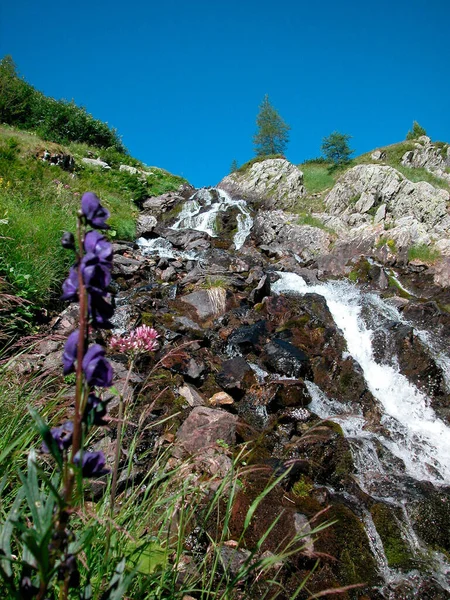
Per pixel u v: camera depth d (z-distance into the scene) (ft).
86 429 3.14
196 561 8.66
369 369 21.95
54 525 3.20
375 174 50.03
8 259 19.66
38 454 8.55
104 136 75.66
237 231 47.37
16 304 17.51
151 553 5.59
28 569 3.40
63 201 33.14
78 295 3.26
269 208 54.70
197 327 21.48
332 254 38.34
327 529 11.52
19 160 41.39
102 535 5.80
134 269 28.78
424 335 24.40
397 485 14.24
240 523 10.48
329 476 14.40
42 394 11.37
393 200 47.83
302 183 59.47
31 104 72.84
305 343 22.27
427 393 20.42
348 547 11.41
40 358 14.88
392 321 25.29
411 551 12.10
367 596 10.43
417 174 68.44
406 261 36.09
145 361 16.71
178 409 14.70
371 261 36.76
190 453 12.29
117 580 3.77
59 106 73.41
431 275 34.06
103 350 3.14
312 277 32.76
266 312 24.86
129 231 40.09
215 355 19.97
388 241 37.45
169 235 43.06
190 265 32.30
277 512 11.18
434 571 11.58
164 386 15.65
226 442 13.02
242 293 26.96
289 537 10.60
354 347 23.20
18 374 12.33
